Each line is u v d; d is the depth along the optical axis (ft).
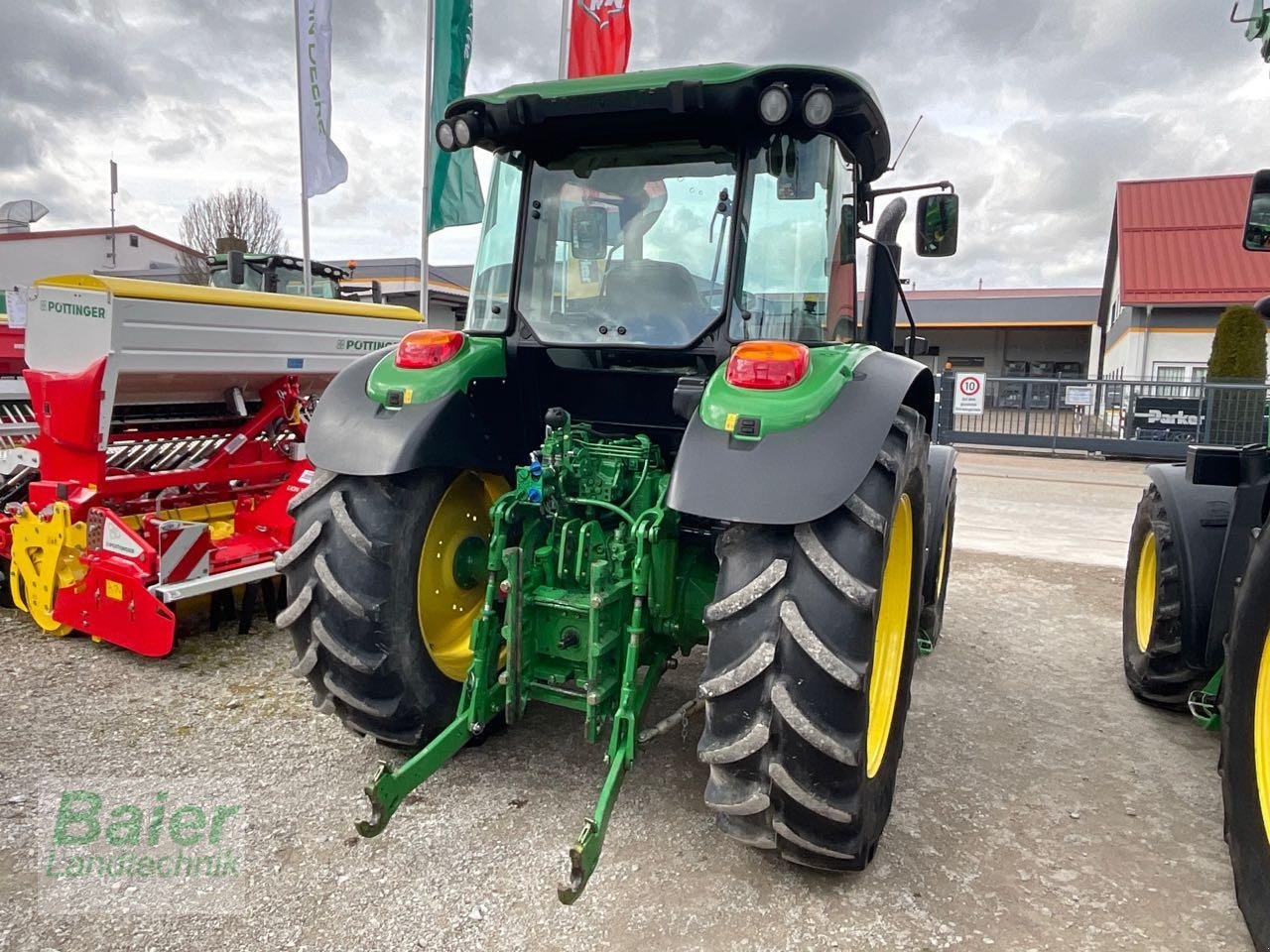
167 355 13.50
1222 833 8.81
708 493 6.83
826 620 6.69
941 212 10.86
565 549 8.52
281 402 15.90
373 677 8.50
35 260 89.92
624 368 9.38
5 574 14.64
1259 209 10.93
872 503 7.00
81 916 7.06
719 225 8.79
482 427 9.33
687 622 8.90
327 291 34.17
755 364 7.27
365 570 8.41
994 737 11.12
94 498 12.98
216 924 7.00
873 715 8.11
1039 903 7.61
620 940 6.93
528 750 10.00
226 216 85.56
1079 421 48.47
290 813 8.60
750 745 6.71
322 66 27.71
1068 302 112.57
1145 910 7.55
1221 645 10.03
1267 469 9.46
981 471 40.40
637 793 9.12
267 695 11.40
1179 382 46.37
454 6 25.43
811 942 6.97
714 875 7.79
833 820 6.86
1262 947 6.73
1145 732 11.37
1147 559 12.86
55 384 12.84
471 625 9.75
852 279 10.02
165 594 11.75
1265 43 10.77
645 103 8.14
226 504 15.48
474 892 7.47
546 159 9.37
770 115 7.70
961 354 119.14
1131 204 79.36
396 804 7.50
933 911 7.42
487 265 9.93
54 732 10.27
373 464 8.36
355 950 6.75
